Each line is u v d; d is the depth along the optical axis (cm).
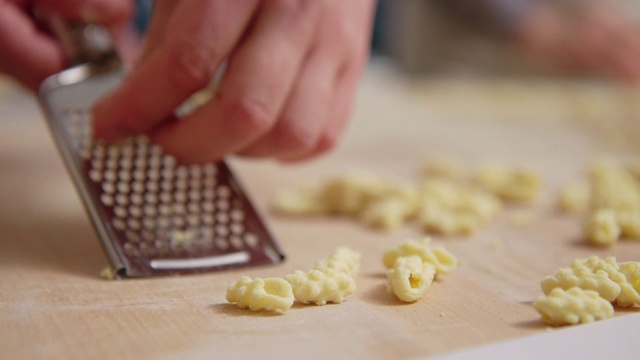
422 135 95
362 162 78
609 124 101
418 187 63
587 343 36
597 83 136
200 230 47
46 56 55
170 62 43
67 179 63
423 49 148
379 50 154
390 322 38
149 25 46
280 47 45
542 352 35
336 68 49
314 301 40
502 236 53
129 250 44
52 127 48
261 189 65
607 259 41
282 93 45
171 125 46
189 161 47
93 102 50
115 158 49
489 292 42
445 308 40
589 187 65
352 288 40
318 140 51
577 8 142
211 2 43
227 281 43
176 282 43
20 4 56
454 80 138
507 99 121
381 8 153
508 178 65
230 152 46
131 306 39
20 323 38
